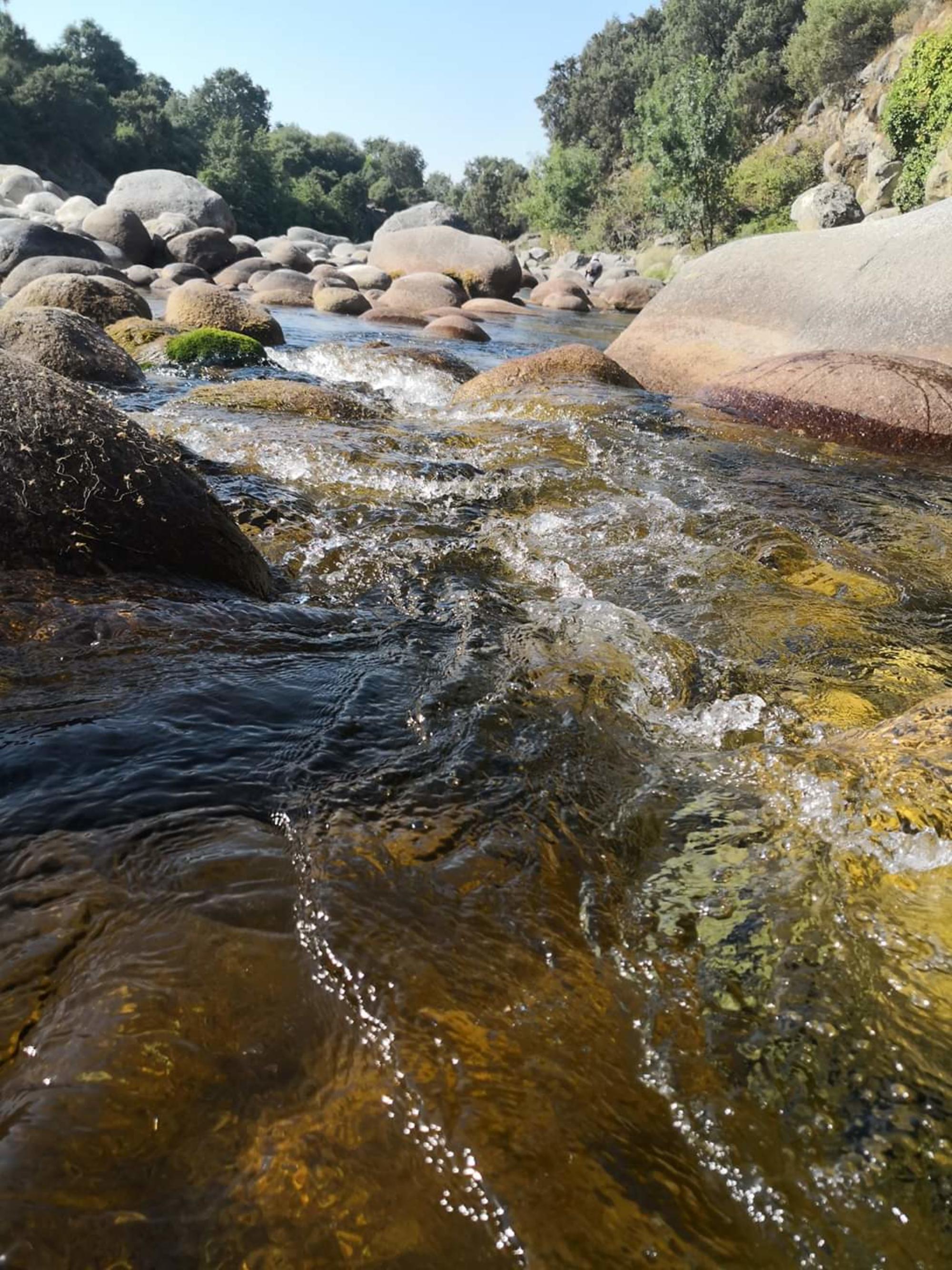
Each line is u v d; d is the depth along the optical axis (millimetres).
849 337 8961
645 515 4531
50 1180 1052
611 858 1797
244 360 9289
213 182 53125
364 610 3121
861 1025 1372
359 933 1496
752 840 1849
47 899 1513
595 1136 1179
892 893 1659
